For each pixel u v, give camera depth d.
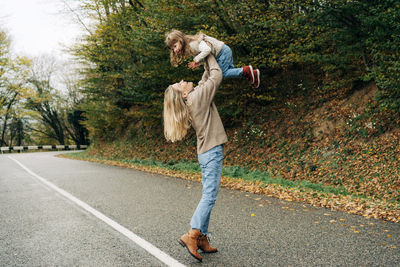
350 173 9.62
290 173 11.07
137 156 19.05
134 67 14.73
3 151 38.28
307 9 10.01
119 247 3.42
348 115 11.50
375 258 2.97
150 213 4.95
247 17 10.80
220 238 3.68
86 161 17.67
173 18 11.25
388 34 8.02
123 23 15.04
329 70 12.67
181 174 10.29
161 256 3.13
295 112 13.58
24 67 36.56
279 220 4.47
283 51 11.43
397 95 8.44
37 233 3.99
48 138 49.19
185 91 3.11
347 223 4.24
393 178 8.47
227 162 13.81
